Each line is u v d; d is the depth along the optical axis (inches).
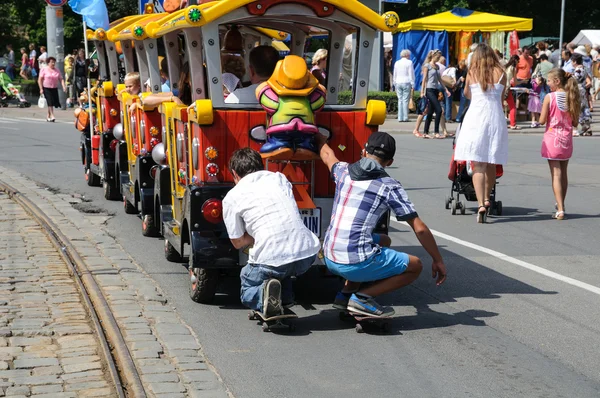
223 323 247.3
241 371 207.8
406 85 947.3
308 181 256.7
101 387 196.4
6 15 1620.3
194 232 252.4
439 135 828.0
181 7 316.2
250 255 237.8
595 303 272.5
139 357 212.7
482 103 397.7
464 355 221.9
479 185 403.9
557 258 335.6
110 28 415.5
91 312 249.9
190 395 189.0
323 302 275.1
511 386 199.8
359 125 261.4
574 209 448.1
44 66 971.3
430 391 196.4
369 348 227.3
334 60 282.5
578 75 832.3
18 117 1031.0
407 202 233.8
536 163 631.2
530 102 898.7
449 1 1573.6
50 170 565.0
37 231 371.9
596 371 210.4
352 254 233.1
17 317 246.2
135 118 377.7
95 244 343.3
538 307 267.6
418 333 240.7
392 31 257.8
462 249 350.9
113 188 453.4
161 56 350.9
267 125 251.9
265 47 267.3
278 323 238.2
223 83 265.7
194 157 261.3
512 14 1723.7
